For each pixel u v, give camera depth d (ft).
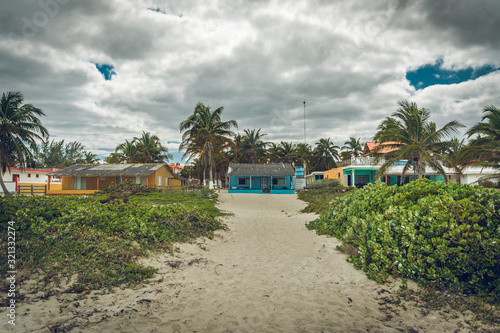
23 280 14.88
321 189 107.14
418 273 16.58
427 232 17.35
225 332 11.94
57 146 206.69
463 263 15.43
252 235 36.09
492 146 68.18
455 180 111.65
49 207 28.17
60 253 18.19
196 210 36.04
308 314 13.74
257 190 110.83
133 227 25.58
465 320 12.75
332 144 201.36
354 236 23.90
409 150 79.05
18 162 96.78
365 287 17.24
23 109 90.07
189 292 16.44
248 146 176.35
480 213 16.43
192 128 115.75
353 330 12.14
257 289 17.25
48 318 12.12
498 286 14.35
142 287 16.62
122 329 11.78
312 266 22.34
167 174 129.29
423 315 13.38
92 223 25.21
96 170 113.91
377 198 27.89
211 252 26.48
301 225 43.91
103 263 18.42
